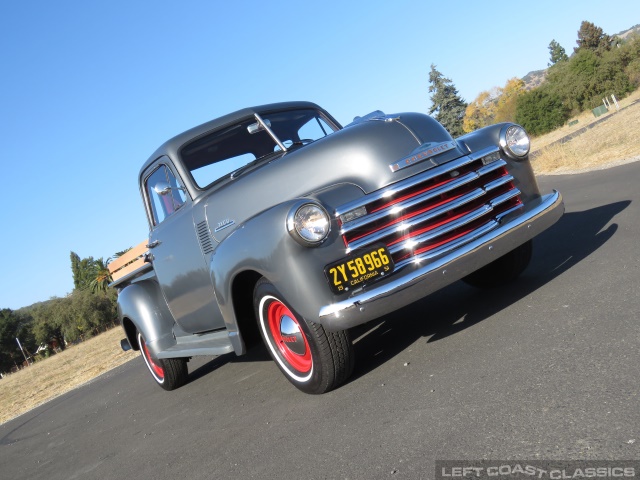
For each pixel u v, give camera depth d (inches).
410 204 144.7
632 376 105.3
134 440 191.0
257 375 214.2
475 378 127.3
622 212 239.0
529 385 115.0
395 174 146.9
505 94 3983.8
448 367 139.1
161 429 190.9
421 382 136.1
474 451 97.5
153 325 230.8
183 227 194.1
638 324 126.6
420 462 99.8
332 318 135.9
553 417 99.9
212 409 189.5
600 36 3873.0
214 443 153.2
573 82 2245.3
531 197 167.6
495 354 136.6
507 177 161.3
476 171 155.8
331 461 113.6
